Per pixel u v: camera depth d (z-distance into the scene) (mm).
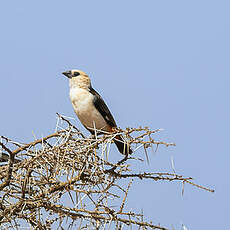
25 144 8773
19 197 8180
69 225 8008
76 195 8109
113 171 8883
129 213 7977
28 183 8250
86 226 8094
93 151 8727
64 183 8312
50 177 8359
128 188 8016
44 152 8281
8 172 8242
